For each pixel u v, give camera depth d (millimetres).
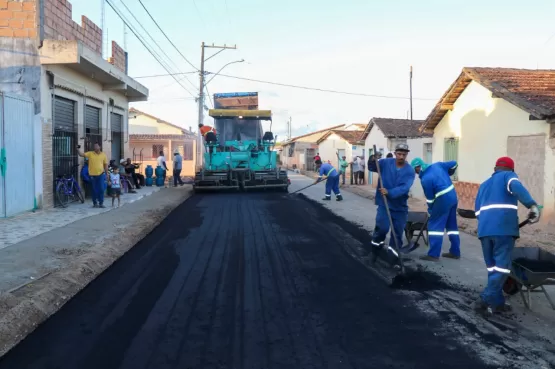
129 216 12156
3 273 6406
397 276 6949
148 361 4230
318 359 4270
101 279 6809
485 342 4609
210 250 8703
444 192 7816
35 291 5609
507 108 12141
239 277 6902
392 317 5281
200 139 33406
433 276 6953
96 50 17203
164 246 9078
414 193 19375
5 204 11172
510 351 4406
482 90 13273
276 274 7059
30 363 4191
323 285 6504
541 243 9109
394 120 26172
